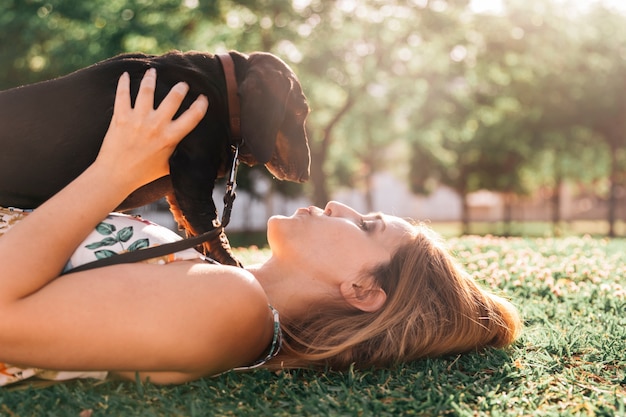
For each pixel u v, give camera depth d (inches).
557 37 834.2
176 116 112.0
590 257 217.9
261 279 103.2
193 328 80.6
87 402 79.6
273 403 85.4
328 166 1254.3
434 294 102.6
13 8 624.1
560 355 108.3
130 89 108.3
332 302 101.7
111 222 89.6
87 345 77.9
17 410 76.6
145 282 80.8
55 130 103.7
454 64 839.7
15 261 77.2
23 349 77.3
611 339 117.9
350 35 754.8
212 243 110.6
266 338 92.4
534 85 909.2
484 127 1049.5
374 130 920.9
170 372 85.5
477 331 104.3
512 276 174.4
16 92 106.3
